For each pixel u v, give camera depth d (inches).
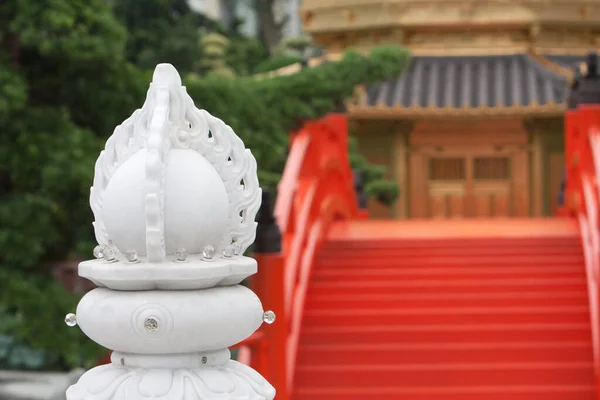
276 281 528.1
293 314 629.0
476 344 622.2
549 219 879.7
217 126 167.6
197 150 164.6
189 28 1280.8
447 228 815.7
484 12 1357.0
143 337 152.3
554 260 697.6
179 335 152.1
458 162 1379.2
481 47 1375.5
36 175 582.2
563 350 612.4
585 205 717.3
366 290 673.0
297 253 631.8
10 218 573.0
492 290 668.1
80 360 673.6
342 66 668.1
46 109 590.9
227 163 167.3
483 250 712.4
